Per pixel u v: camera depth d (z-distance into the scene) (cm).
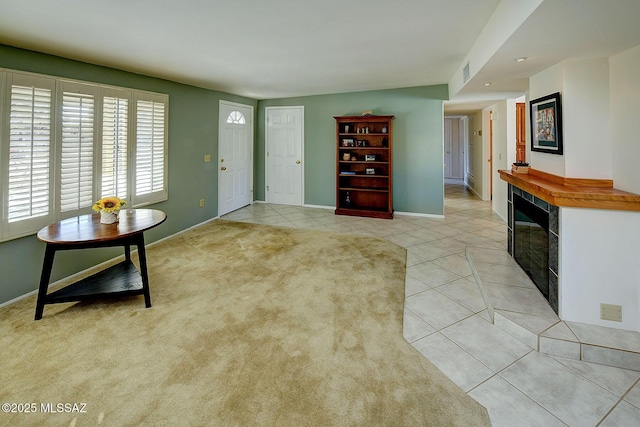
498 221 537
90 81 332
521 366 187
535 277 268
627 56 212
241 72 406
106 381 174
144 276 254
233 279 310
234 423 148
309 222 536
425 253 384
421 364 189
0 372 180
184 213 477
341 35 279
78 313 246
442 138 543
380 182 596
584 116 236
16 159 266
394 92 561
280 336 217
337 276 318
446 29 267
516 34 191
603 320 206
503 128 535
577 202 204
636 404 158
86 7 214
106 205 269
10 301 268
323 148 627
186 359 193
